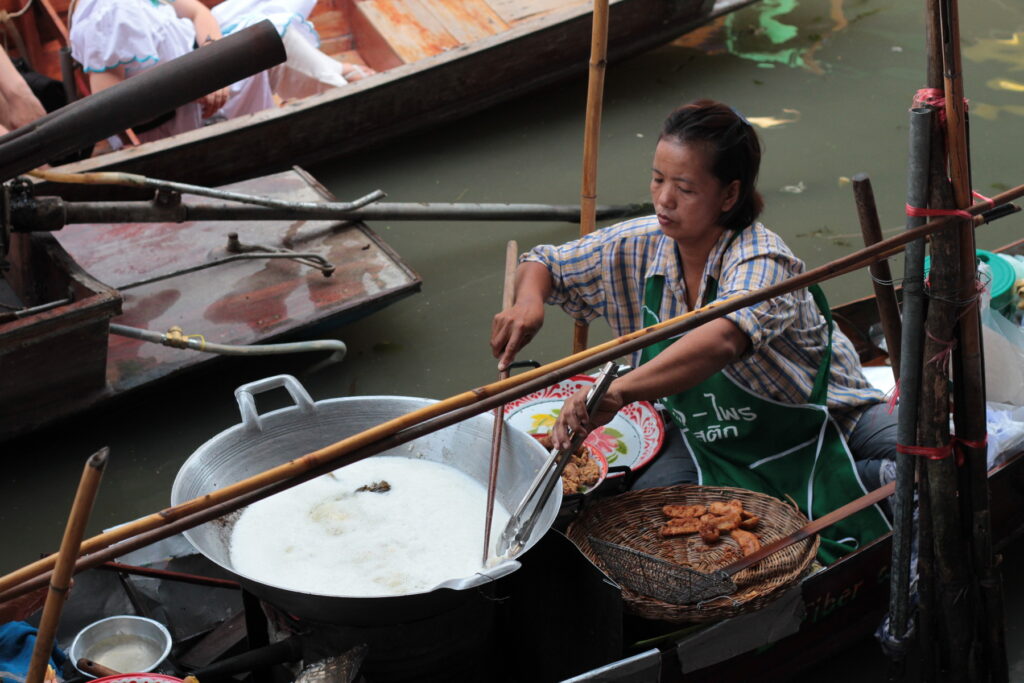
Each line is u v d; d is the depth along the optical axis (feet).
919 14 20.24
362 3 18.38
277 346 11.57
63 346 10.36
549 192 15.89
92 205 11.00
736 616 7.47
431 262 14.51
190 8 15.79
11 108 13.65
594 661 7.43
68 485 11.13
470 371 12.64
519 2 18.57
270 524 7.34
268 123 14.49
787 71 18.61
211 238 13.26
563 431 6.96
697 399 8.57
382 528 7.34
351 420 7.95
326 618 6.59
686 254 8.29
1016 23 19.81
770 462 8.67
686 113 7.69
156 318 12.03
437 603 6.53
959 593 8.01
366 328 13.25
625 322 9.04
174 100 6.20
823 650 8.41
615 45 17.24
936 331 7.25
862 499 8.11
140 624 7.68
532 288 8.54
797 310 8.14
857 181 7.14
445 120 16.21
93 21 14.32
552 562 7.45
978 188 15.56
